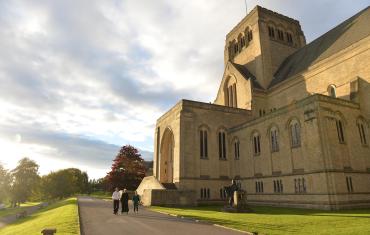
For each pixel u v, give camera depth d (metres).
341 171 33.50
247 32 69.81
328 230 16.62
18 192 97.62
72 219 22.50
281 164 40.59
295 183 37.66
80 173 161.75
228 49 76.00
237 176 50.38
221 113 53.75
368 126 37.59
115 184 73.00
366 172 35.91
